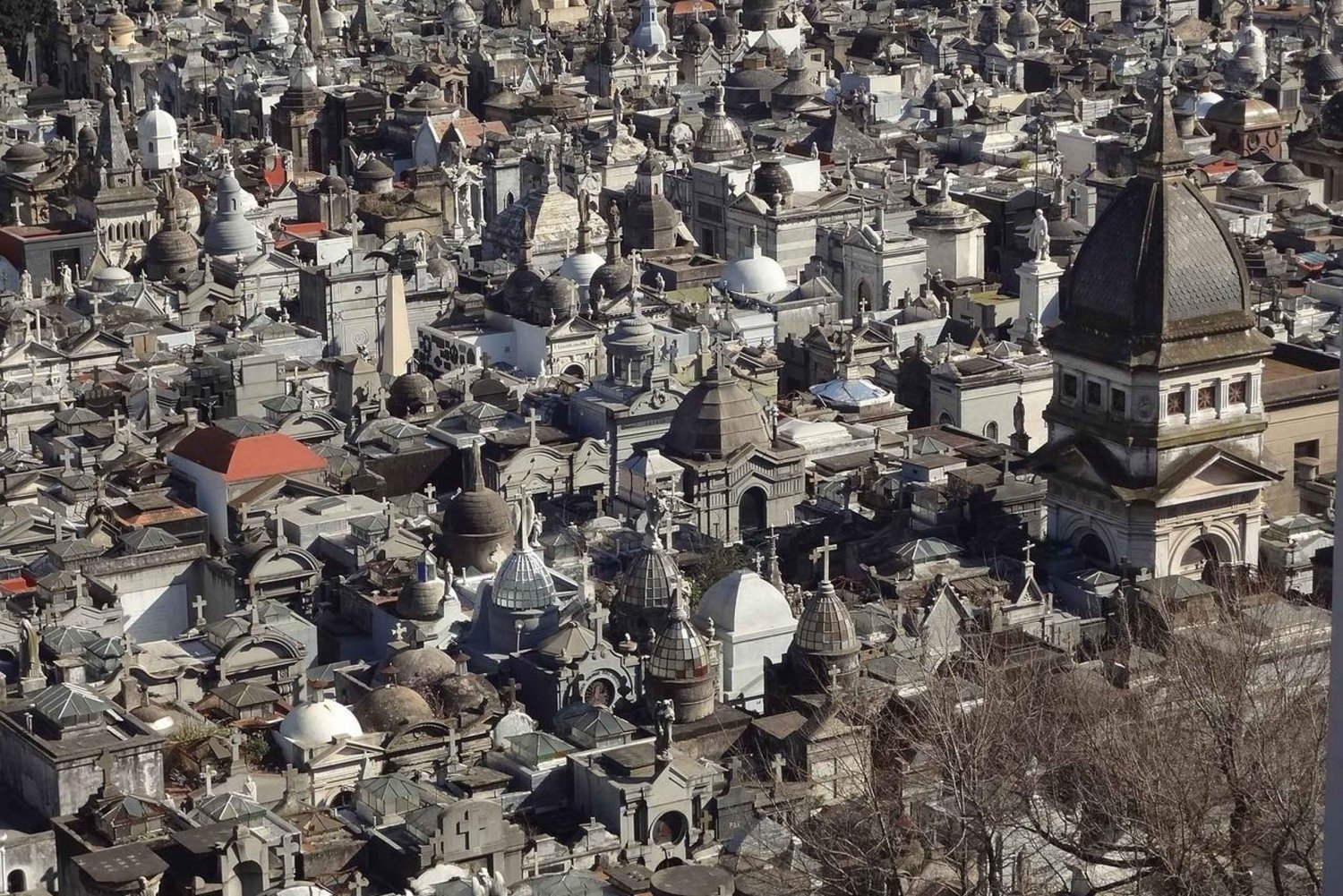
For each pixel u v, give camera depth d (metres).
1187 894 149.62
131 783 190.62
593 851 184.12
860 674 198.38
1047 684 174.75
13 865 185.00
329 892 176.12
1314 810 151.00
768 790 187.00
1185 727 166.75
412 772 196.00
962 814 154.62
